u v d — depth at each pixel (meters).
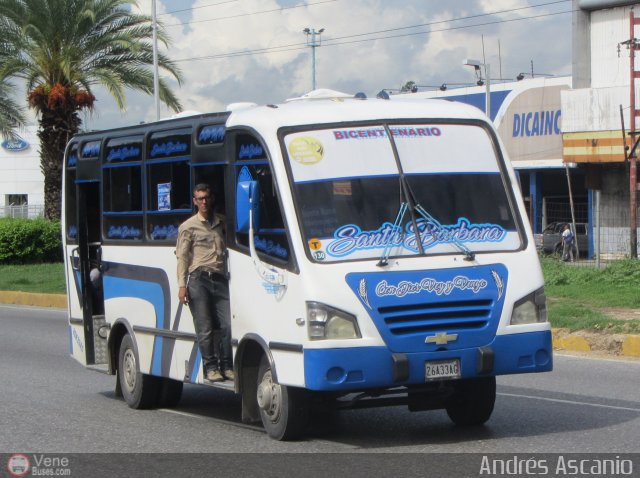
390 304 7.94
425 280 8.06
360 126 8.67
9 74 30.83
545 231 39.28
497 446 8.36
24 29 29.58
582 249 38.94
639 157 36.47
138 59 31.98
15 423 10.12
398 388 8.50
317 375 7.83
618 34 38.38
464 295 8.14
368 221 8.29
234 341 8.98
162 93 32.47
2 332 19.16
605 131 37.25
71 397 11.86
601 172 38.31
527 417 9.71
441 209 8.48
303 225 8.18
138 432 9.55
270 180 8.48
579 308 17.56
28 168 73.12
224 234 9.50
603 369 13.12
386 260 8.05
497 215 8.65
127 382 11.07
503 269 8.36
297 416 8.52
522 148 45.22
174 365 10.06
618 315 16.88
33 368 14.43
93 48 30.98
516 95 45.44
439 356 7.98
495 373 8.18
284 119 8.62
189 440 9.05
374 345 7.86
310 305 7.91
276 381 8.31
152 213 10.48
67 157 12.54
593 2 38.62
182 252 9.39
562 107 38.22
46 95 31.31
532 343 8.31
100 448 8.81
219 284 9.34
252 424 9.77
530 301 8.39
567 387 11.61
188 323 9.77
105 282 11.53
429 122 8.85
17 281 28.16
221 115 9.34
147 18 31.67
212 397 11.83
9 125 33.56
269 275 8.40
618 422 9.38
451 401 9.33
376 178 8.47
